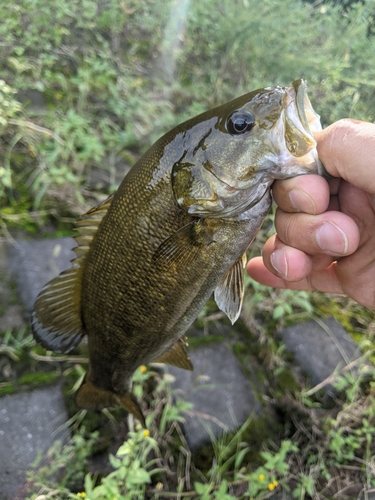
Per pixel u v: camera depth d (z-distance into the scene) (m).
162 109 0.43
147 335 0.18
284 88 0.15
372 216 0.17
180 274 0.16
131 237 0.16
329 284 0.22
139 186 0.16
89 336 0.19
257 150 0.15
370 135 0.14
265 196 0.16
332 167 0.15
